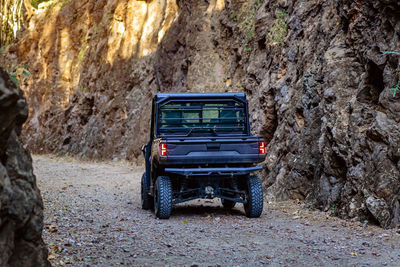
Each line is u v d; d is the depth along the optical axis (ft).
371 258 17.49
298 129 38.40
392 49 27.04
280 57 48.52
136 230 23.43
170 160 27.20
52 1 150.00
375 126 26.30
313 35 41.96
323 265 16.61
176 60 83.66
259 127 48.83
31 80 143.64
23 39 150.82
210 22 74.64
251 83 56.54
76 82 124.98
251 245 19.95
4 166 10.09
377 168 25.31
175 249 19.11
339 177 29.89
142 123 84.69
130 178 57.82
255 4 61.26
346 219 26.32
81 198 37.78
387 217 23.67
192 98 31.96
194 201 37.22
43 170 71.72
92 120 107.04
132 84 97.35
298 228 24.23
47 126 126.93
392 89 26.27
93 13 124.67
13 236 9.94
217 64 70.13
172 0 92.58
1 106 9.35
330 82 33.53
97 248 19.04
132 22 102.78
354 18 33.68
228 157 27.76
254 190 27.66
